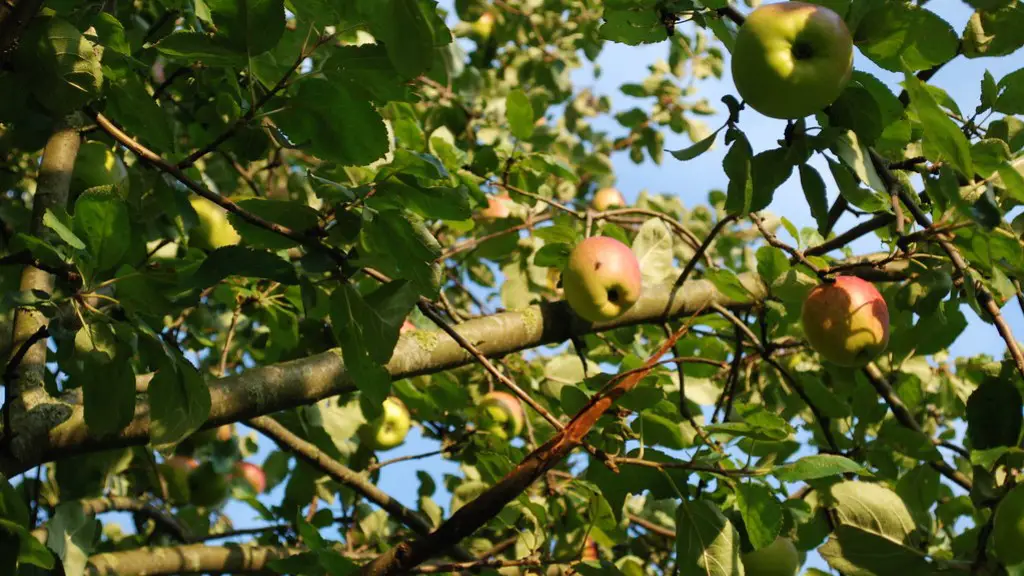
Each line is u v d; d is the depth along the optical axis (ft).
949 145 6.65
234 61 6.23
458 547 10.39
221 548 10.77
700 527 7.74
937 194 7.23
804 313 9.34
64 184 8.42
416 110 14.44
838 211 9.98
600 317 9.84
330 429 12.31
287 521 11.80
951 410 12.69
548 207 13.64
